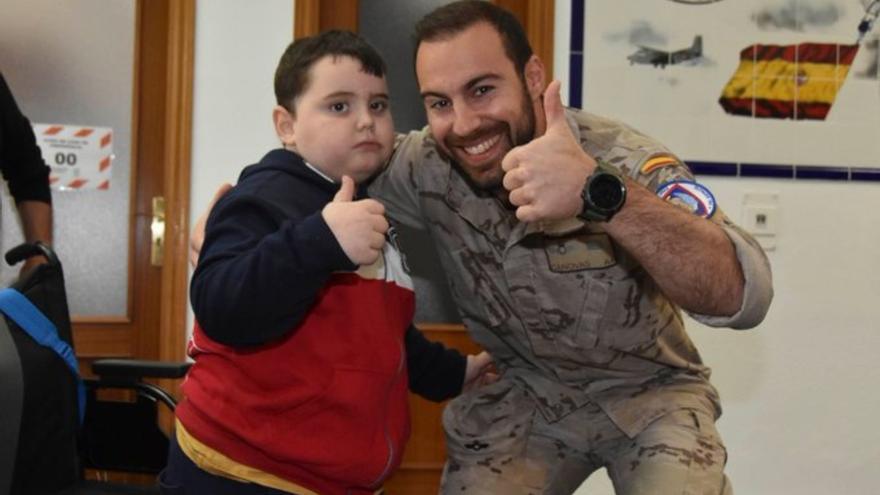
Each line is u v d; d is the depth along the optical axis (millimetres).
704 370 1679
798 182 2742
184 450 1341
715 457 1488
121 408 2008
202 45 2645
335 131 1353
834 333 2762
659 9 2682
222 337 1199
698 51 2693
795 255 2746
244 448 1291
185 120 2623
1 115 2168
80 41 2662
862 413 2770
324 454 1284
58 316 1814
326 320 1303
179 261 2631
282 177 1329
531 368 1707
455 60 1403
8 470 1667
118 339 2676
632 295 1533
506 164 1219
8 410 1674
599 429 1643
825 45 2727
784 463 2752
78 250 2668
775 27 2711
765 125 2719
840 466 2770
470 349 2703
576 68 2662
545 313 1562
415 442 2730
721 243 1272
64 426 1775
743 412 2748
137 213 2691
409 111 2732
